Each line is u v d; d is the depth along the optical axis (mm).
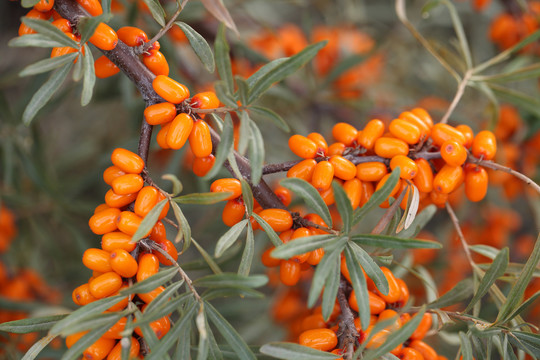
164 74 397
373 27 764
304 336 387
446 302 407
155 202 376
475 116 666
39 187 549
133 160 378
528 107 462
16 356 456
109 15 372
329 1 745
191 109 382
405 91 732
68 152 683
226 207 394
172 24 394
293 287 580
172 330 368
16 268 578
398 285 405
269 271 575
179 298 370
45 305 504
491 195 609
